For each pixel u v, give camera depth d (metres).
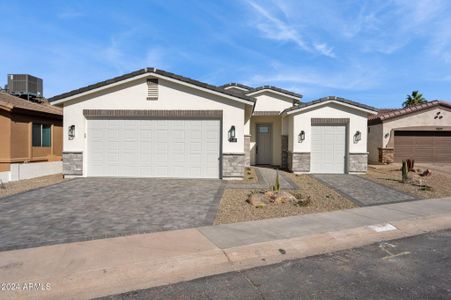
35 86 18.02
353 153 14.77
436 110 20.42
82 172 12.66
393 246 5.56
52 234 5.75
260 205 8.06
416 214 7.57
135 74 12.28
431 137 20.67
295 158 14.89
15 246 5.12
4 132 12.44
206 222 6.64
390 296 3.72
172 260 4.67
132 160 12.77
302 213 7.59
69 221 6.59
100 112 12.57
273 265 4.68
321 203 8.66
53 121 15.82
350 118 14.79
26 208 7.64
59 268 4.32
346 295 3.75
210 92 12.34
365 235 6.12
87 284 3.98
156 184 11.20
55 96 12.38
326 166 15.05
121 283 4.04
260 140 18.91
